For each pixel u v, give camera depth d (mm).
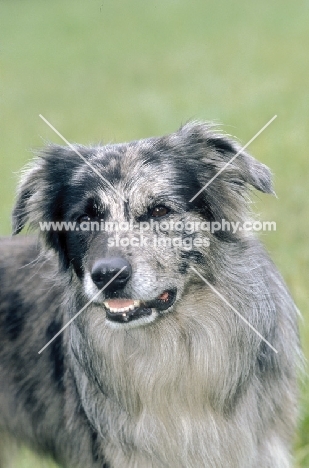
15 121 29219
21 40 47188
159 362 7676
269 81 30109
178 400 7715
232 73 32969
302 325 10430
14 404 8719
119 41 44250
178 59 37812
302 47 36625
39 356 8484
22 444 9078
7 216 16688
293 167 18234
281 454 7891
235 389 7629
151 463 7734
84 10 54125
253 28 43344
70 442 8375
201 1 54219
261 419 7715
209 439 7668
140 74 35688
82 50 42656
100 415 7797
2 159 23672
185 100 28859
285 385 7973
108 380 7781
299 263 12727
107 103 30625
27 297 8672
